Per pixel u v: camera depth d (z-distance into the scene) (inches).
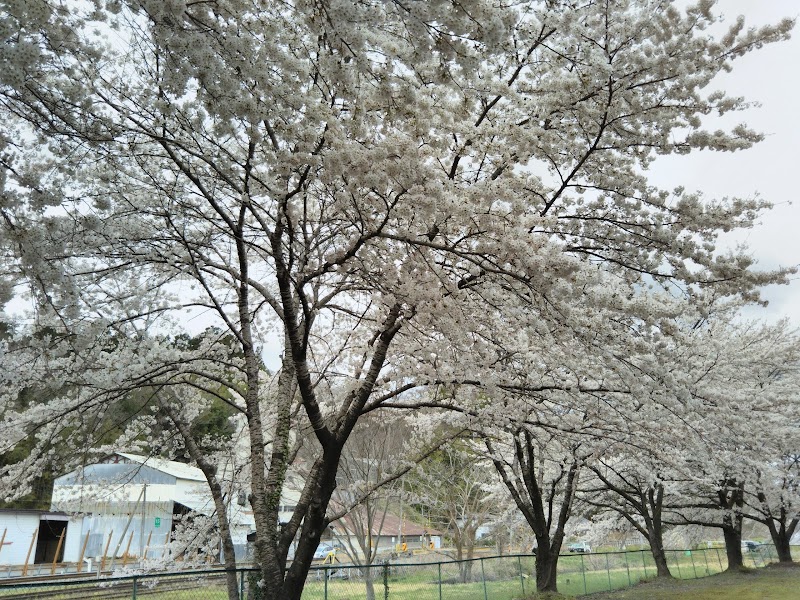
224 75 130.9
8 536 864.3
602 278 194.5
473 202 173.5
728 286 214.8
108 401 262.2
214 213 294.0
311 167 174.6
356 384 295.1
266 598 227.6
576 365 263.6
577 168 228.4
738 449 446.6
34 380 247.1
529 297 211.8
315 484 263.6
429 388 305.9
